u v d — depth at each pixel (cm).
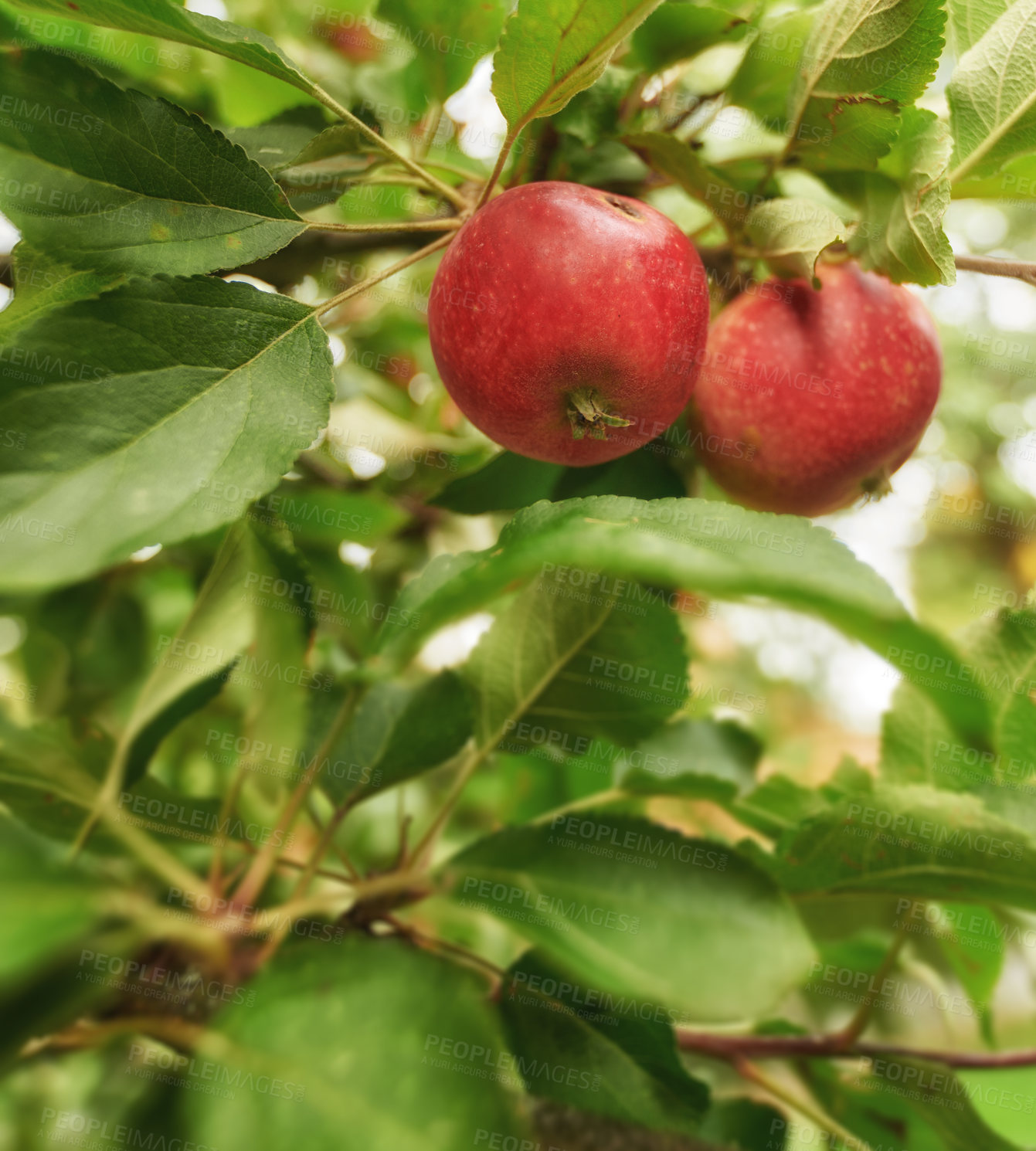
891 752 44
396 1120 34
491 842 40
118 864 38
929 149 42
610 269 40
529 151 44
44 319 37
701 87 47
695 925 38
